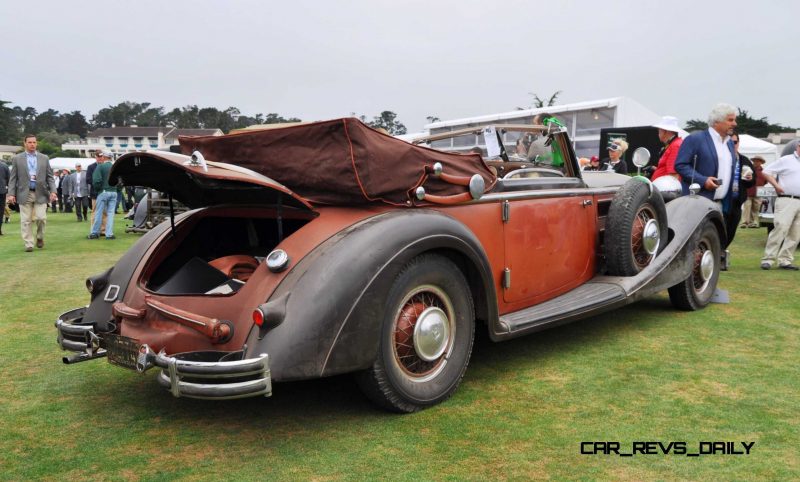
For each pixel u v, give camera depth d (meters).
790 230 7.32
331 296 2.73
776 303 5.53
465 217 3.49
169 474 2.54
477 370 3.79
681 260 4.85
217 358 2.73
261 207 3.51
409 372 3.12
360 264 2.82
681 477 2.48
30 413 3.22
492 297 3.45
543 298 4.09
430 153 3.36
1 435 2.96
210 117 115.00
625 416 3.06
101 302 3.40
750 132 68.75
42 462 2.67
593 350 4.16
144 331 2.99
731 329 4.66
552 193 4.16
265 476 2.51
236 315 2.82
